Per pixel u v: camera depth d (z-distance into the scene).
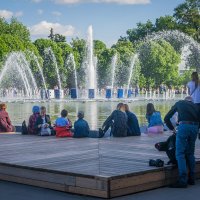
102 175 9.02
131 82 96.81
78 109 39.22
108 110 37.81
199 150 13.12
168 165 10.19
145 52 97.75
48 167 10.02
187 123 9.99
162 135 17.23
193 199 8.90
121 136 16.59
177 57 98.31
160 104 49.38
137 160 11.02
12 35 93.19
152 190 9.65
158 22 112.69
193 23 103.50
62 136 16.66
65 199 8.87
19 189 9.67
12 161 10.90
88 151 12.70
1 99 59.47
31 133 17.67
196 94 14.40
